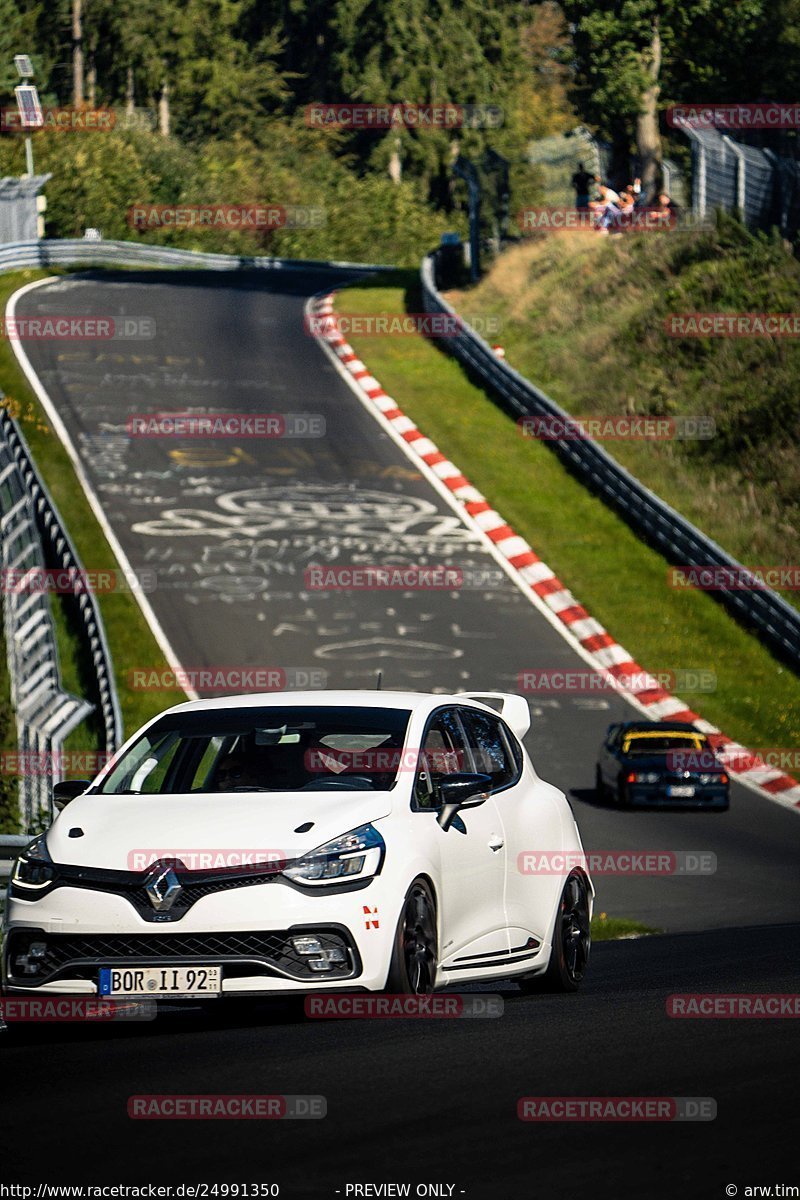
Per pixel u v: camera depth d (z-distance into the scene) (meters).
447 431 166.38
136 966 27.69
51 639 78.69
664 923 68.62
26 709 74.38
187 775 31.67
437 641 120.69
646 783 94.50
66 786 32.25
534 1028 27.48
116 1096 21.86
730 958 44.72
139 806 30.09
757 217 199.38
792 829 91.94
